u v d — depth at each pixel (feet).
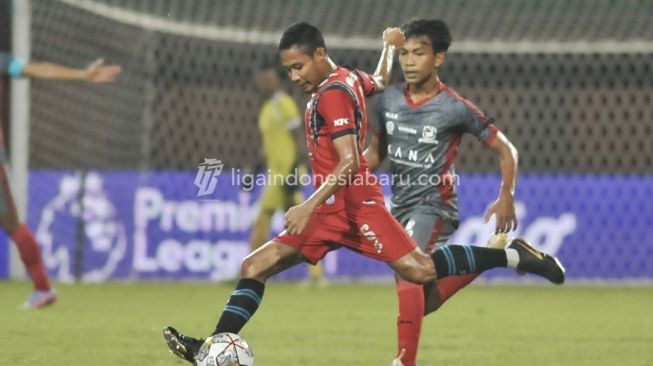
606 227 136.46
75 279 134.41
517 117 145.07
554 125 144.36
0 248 138.21
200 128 144.66
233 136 143.84
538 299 118.42
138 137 140.36
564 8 143.95
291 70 58.85
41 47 141.49
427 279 61.36
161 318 96.78
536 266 63.87
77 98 138.41
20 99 132.98
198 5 146.72
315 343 81.30
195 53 146.92
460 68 146.92
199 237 135.44
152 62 139.95
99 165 138.21
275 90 125.80
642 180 136.56
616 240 136.56
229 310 59.98
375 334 86.94
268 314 101.30
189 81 145.38
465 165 146.10
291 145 124.88
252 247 127.03
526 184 135.85
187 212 135.54
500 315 102.01
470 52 141.90
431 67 67.10
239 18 146.82
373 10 146.61
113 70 88.02
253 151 143.02
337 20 146.72
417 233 66.44
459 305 111.34
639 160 142.82
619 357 74.90
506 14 144.56
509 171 66.44
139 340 81.61
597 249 136.56
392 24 146.20
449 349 78.48
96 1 139.95
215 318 97.19
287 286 132.36
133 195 135.23
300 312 103.14
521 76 146.10
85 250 134.82
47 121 139.33
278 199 124.98
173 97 144.77
